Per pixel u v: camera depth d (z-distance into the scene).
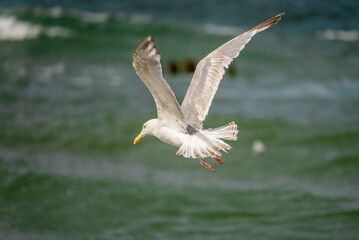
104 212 12.37
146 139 16.73
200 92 6.89
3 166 14.23
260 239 11.20
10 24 29.23
